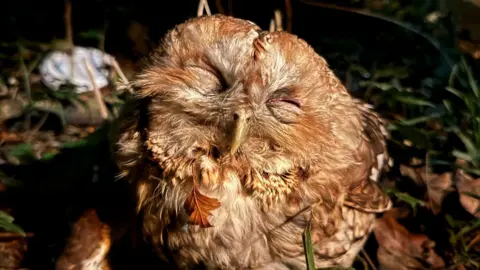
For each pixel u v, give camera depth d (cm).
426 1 152
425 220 103
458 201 106
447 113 117
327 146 82
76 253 89
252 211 82
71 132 123
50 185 105
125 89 100
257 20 145
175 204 82
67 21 143
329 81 84
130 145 83
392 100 123
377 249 100
